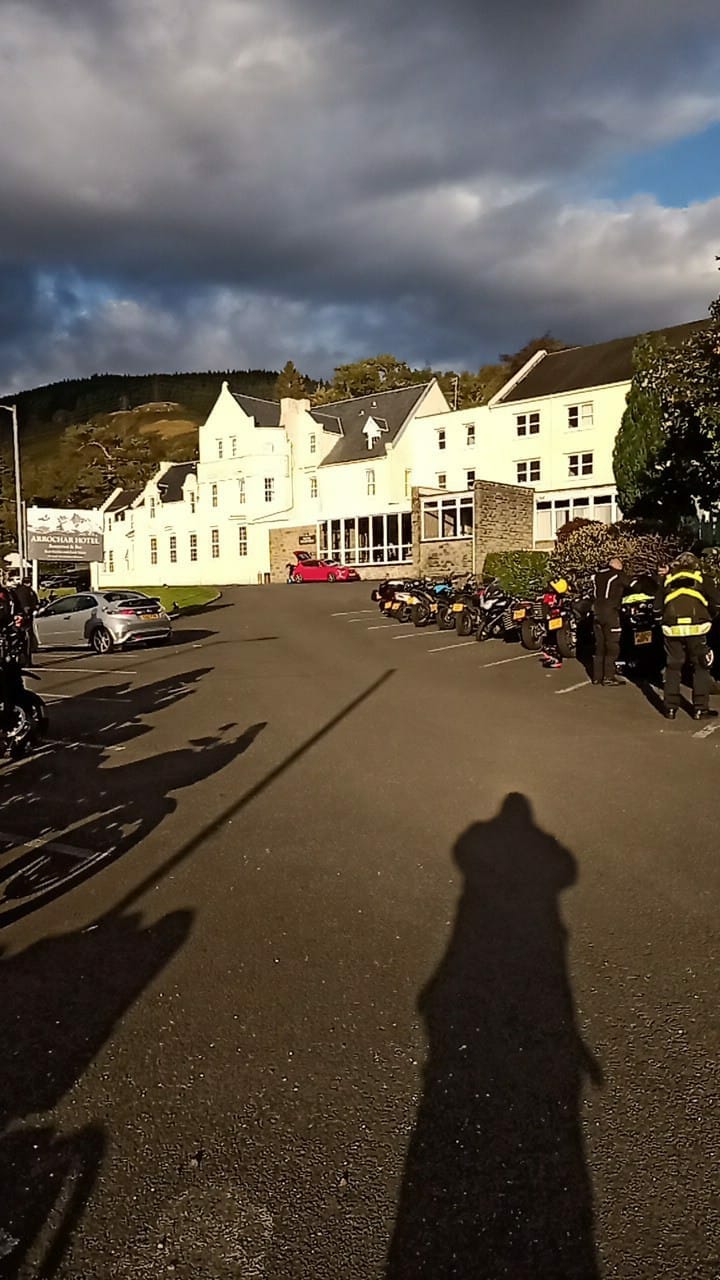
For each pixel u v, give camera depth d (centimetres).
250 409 5628
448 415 4284
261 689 1273
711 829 578
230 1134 291
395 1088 312
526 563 2605
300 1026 356
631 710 1018
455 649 1705
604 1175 265
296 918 462
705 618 938
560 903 467
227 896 496
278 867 538
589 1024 349
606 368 3791
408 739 893
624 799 653
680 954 406
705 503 1819
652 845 551
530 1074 318
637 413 2508
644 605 1288
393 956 414
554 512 3709
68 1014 374
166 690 1307
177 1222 252
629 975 388
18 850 591
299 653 1738
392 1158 276
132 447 10738
